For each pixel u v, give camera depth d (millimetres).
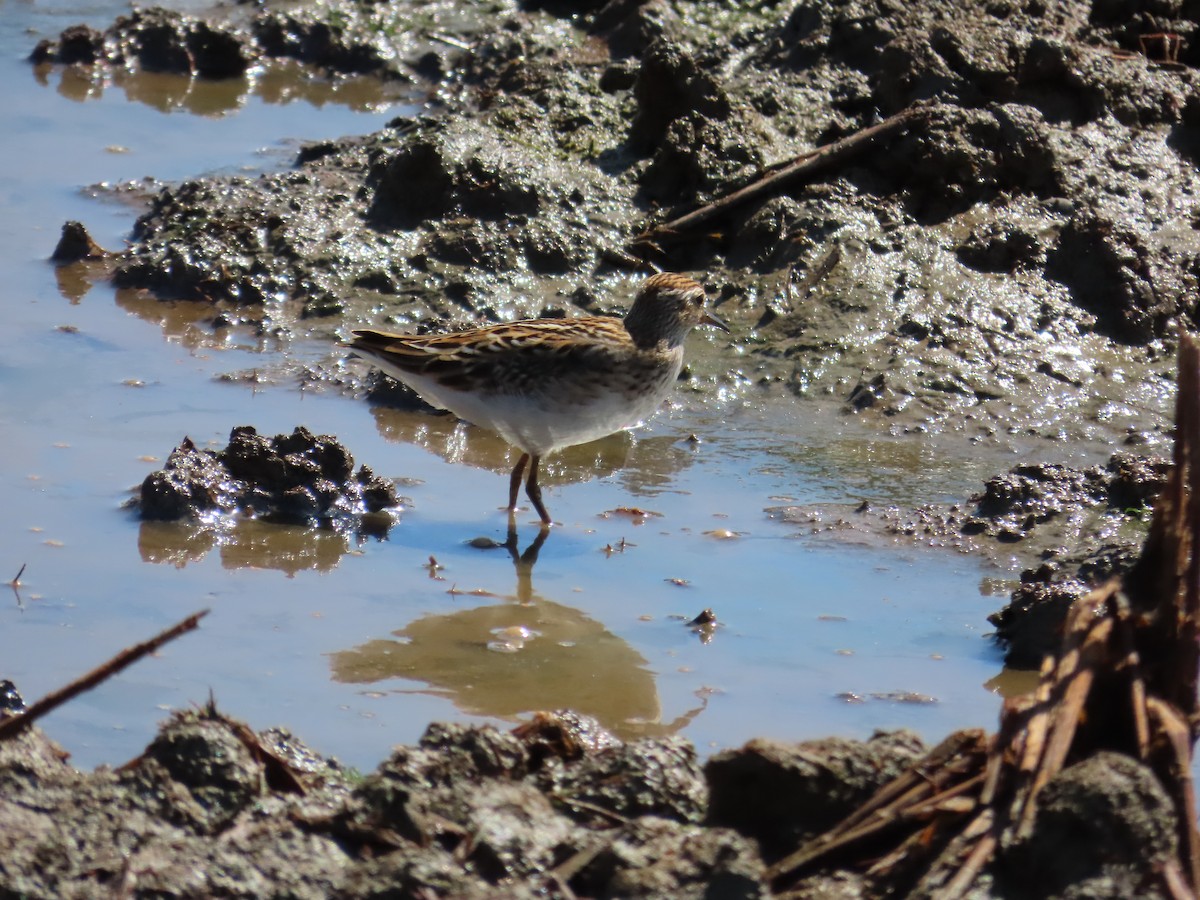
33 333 16531
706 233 17891
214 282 17609
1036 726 7816
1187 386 8383
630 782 8367
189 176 20656
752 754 8070
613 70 21469
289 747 9016
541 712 9227
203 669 10547
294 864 7641
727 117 19047
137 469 13648
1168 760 7785
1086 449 14555
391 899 7371
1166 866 7383
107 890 7422
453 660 10820
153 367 15898
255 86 24469
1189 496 8297
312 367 16078
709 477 14047
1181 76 20000
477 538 12875
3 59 24781
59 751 8711
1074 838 7348
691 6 23484
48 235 19031
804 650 11008
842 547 12656
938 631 11312
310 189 19516
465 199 18328
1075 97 19297
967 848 7520
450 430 15109
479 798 8031
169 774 8172
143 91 23953
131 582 11797
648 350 13266
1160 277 16641
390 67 24703
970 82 18844
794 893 7492
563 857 7738
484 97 22234
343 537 12852
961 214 17641
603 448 14648
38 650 10672
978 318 16297
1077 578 11594
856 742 8289
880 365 15789
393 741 9648
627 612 11586
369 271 17609
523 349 12922
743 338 16391
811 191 17859
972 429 14898
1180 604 8195
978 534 12828
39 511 12820
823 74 20047
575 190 18516
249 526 12898
